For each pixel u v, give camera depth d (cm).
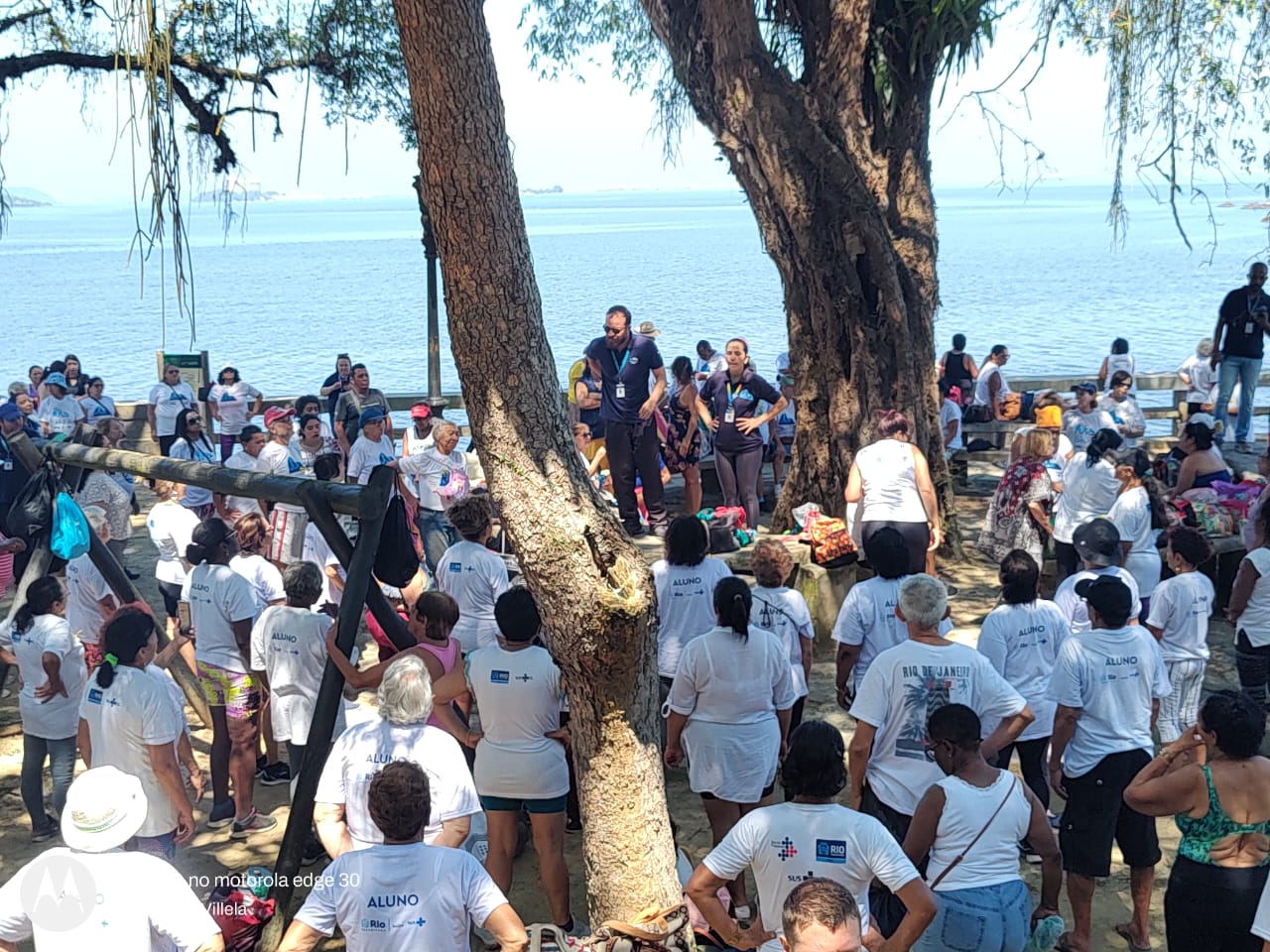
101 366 4372
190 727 834
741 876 574
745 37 1093
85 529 729
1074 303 5953
